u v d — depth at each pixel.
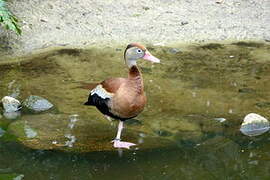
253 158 3.19
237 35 4.30
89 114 3.49
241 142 3.29
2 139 3.30
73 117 3.46
